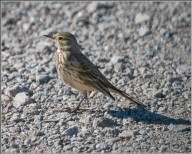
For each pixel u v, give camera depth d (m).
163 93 14.14
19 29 19.22
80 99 13.82
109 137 11.66
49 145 11.32
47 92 14.16
